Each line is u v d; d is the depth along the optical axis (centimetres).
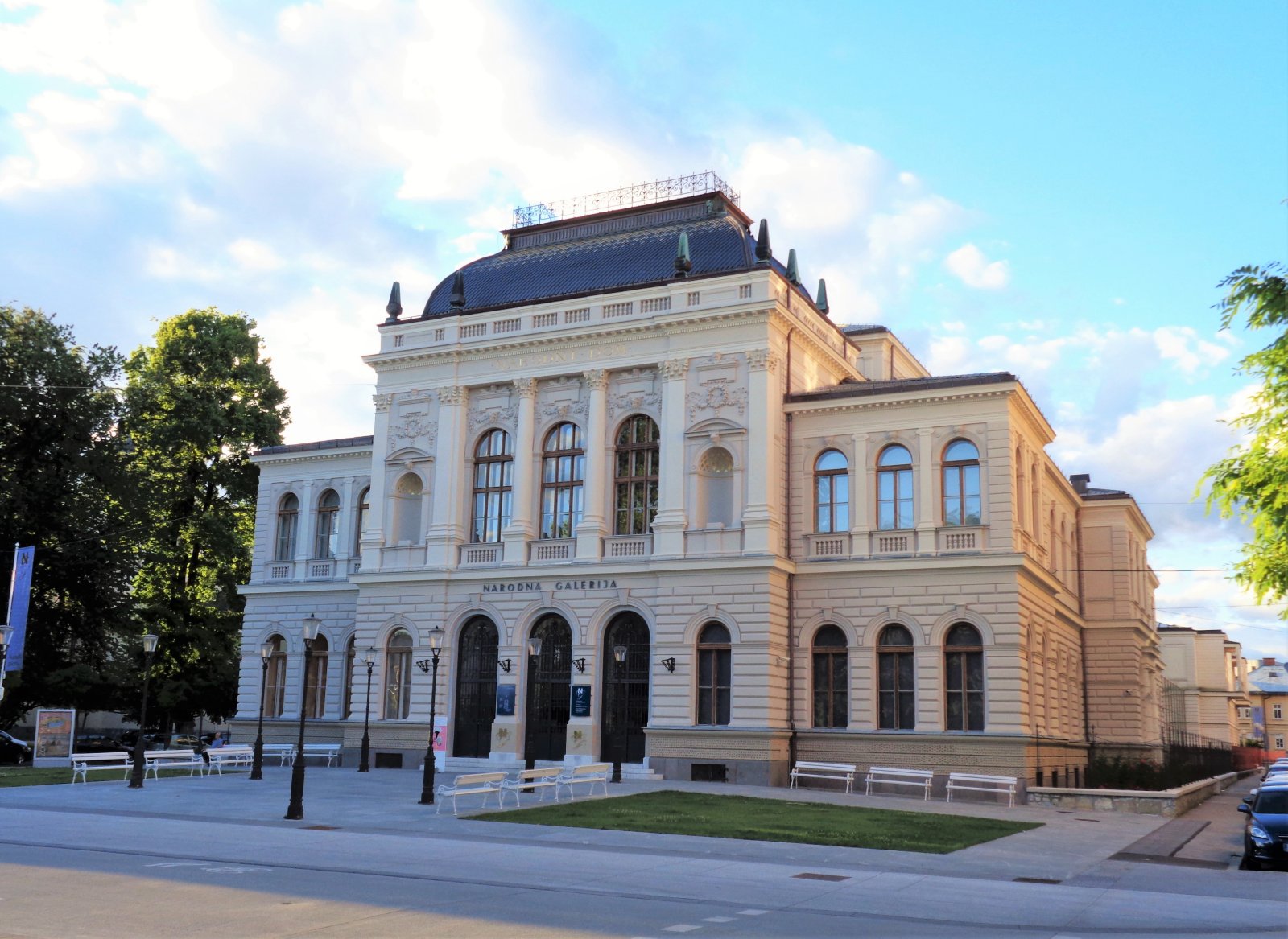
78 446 5825
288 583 6041
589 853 2392
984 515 4428
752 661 4472
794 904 1817
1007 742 4206
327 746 5269
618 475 4953
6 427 5659
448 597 5141
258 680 6062
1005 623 4303
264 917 1559
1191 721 10806
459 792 3092
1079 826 3334
